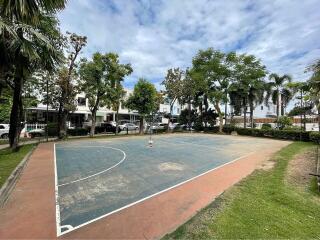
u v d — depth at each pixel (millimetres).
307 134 22203
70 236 3941
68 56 19812
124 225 4340
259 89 32125
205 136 26953
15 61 9633
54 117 31266
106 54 22703
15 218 4613
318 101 15602
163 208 5148
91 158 11188
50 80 19500
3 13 6566
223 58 32156
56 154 12391
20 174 8047
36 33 8578
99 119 39438
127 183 7020
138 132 31297
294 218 4520
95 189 6418
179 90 31953
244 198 5574
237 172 8727
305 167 9180
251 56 31078
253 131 28344
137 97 27406
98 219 4586
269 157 12188
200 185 6941
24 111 25250
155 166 9516
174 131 34062
